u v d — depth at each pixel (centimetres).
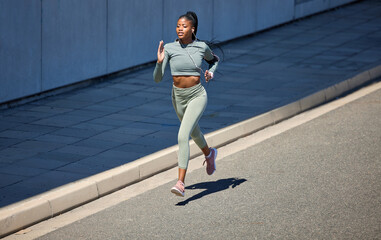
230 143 1109
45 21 1351
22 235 729
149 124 1182
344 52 1825
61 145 1043
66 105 1319
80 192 829
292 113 1284
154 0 1664
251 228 721
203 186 888
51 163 948
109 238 709
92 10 1470
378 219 733
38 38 1339
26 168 923
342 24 2258
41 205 775
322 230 706
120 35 1568
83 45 1459
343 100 1388
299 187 861
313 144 1069
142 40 1645
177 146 1030
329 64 1680
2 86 1270
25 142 1059
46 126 1162
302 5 2338
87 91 1441
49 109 1286
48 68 1374
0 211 748
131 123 1188
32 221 763
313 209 774
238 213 772
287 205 793
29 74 1329
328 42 1973
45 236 722
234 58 1769
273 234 700
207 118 1203
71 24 1418
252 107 1282
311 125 1195
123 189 891
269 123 1217
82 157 978
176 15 1755
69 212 806
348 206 779
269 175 921
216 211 783
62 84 1416
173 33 1752
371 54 1789
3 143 1052
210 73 816
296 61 1727
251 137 1141
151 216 775
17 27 1288
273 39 2033
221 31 1947
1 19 1251
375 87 1491
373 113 1252
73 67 1439
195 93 813
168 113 1268
